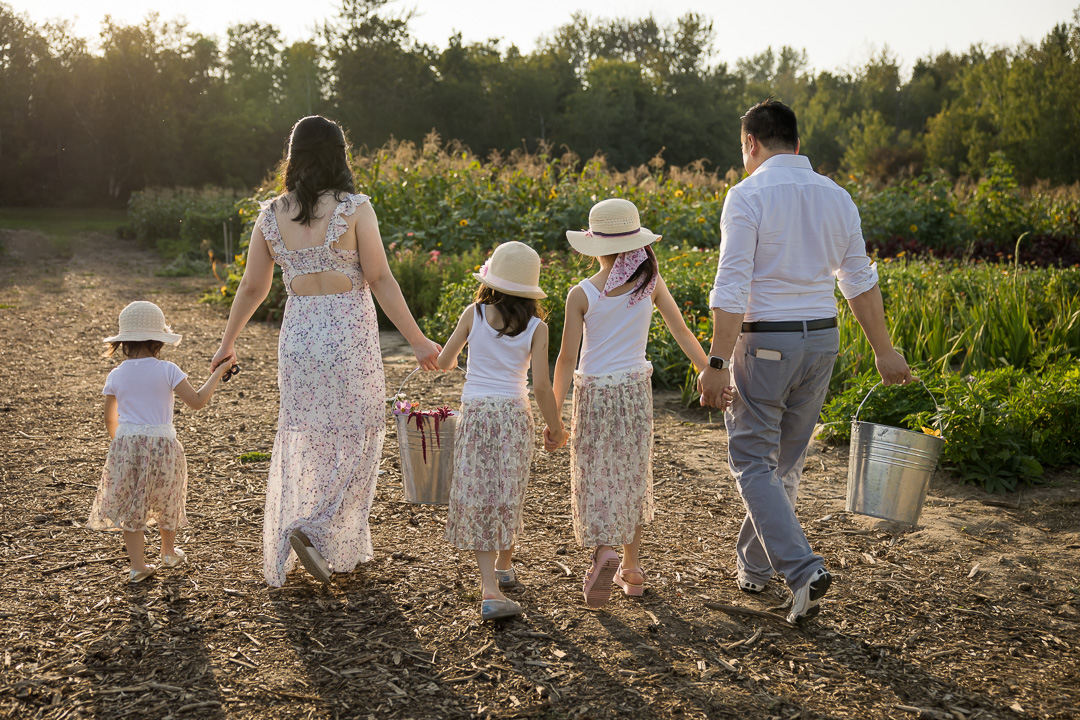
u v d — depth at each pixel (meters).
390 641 2.76
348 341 3.09
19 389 6.79
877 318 3.01
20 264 18.11
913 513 3.12
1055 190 19.03
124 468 3.13
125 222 31.94
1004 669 2.63
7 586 3.14
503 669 2.59
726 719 2.32
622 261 3.00
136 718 2.30
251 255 3.16
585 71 68.62
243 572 3.33
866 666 2.64
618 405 3.00
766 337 2.85
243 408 6.30
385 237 12.11
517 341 2.99
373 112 51.00
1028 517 4.11
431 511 4.08
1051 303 8.22
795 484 3.18
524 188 13.41
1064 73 50.69
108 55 43.19
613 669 2.59
